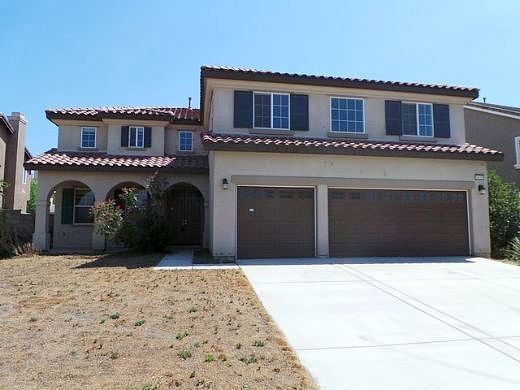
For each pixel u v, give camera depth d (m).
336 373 4.94
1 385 4.30
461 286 9.66
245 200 13.91
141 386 4.30
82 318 6.73
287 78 15.01
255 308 7.59
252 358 5.16
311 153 13.95
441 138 16.53
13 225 16.20
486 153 15.16
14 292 8.71
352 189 14.59
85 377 4.51
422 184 14.86
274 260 13.48
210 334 6.02
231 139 13.73
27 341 5.62
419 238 14.84
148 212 15.98
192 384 4.38
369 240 14.51
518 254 14.18
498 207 16.59
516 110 24.09
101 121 19.62
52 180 17.19
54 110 19.23
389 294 8.84
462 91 16.52
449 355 5.55
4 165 26.38
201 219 19.66
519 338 6.22
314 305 7.93
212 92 15.69
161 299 8.05
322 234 14.10
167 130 20.48
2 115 24.20
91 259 14.05
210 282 9.78
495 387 4.61
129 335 5.89
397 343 5.98
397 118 16.17
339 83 15.42
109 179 17.56
